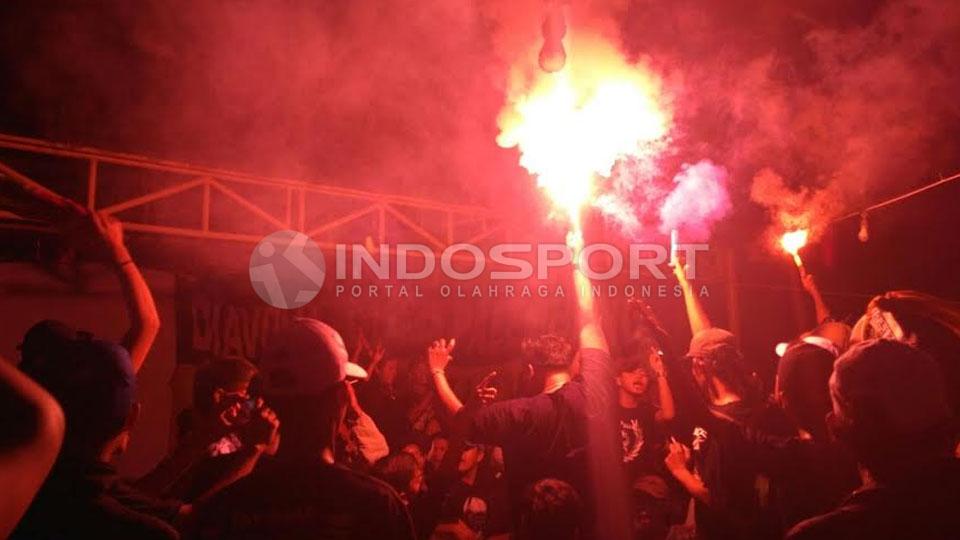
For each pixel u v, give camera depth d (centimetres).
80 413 183
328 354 207
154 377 547
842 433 180
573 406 290
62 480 180
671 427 447
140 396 541
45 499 179
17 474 76
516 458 292
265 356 210
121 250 221
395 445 618
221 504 201
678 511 433
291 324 214
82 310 529
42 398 83
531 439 288
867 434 174
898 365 174
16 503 76
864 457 176
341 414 213
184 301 564
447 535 436
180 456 269
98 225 219
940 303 253
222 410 280
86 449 185
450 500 442
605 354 305
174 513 202
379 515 202
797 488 265
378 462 421
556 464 287
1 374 82
